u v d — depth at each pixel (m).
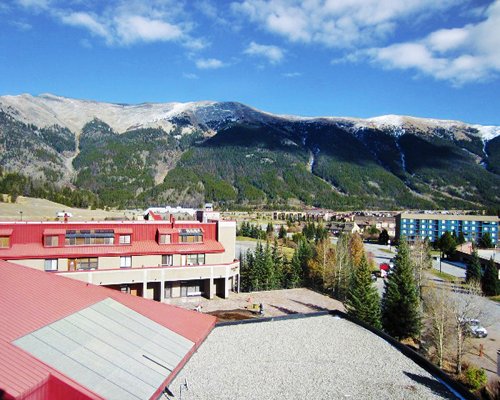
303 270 87.44
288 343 33.56
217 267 62.84
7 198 184.00
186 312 34.09
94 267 56.09
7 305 24.73
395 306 54.41
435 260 132.50
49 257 53.34
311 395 24.92
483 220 182.50
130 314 29.77
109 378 21.36
